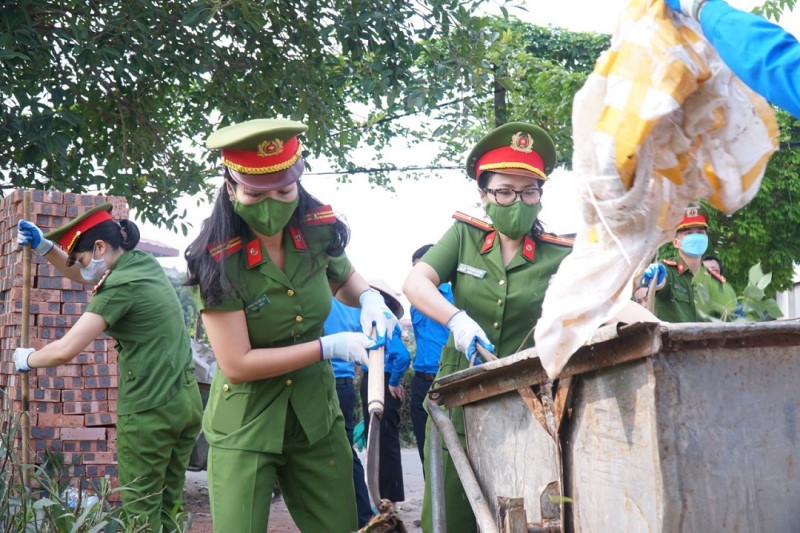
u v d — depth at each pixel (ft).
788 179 40.93
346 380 20.62
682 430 6.64
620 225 6.88
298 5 30.30
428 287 12.37
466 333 11.62
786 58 5.65
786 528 6.80
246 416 10.96
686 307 17.58
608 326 6.84
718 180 6.75
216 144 10.07
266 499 10.89
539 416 8.57
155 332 15.56
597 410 7.54
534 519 8.96
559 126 40.55
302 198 11.20
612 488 7.30
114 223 16.02
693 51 6.51
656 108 6.39
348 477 11.44
